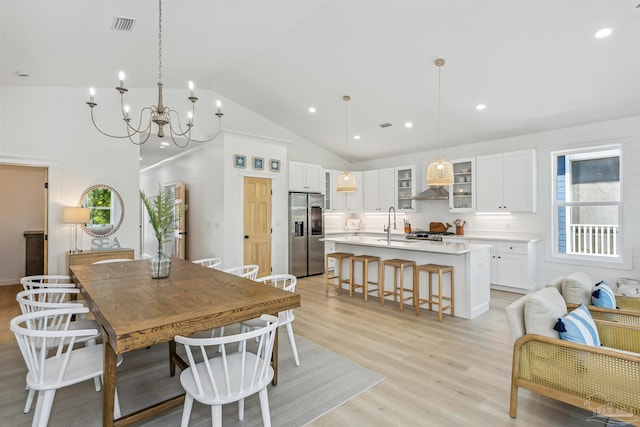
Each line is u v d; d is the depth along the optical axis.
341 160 7.96
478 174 5.62
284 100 5.53
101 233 4.51
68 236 4.29
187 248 6.48
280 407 2.16
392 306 4.42
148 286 2.37
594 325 2.16
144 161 7.77
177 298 2.05
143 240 9.11
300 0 3.04
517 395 2.11
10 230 5.65
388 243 4.64
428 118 5.31
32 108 4.07
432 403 2.21
